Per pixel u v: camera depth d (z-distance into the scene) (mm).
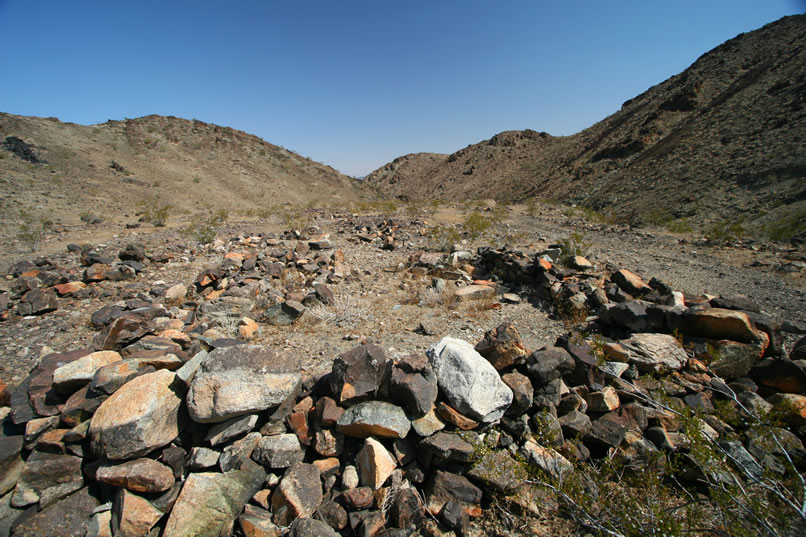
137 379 3041
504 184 66375
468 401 3154
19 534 2553
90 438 2781
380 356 3381
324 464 3035
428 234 15742
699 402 3621
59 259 10477
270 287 7520
